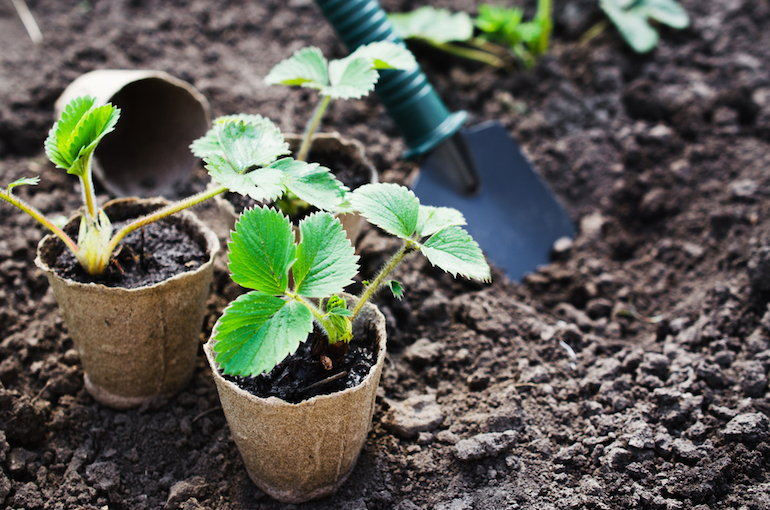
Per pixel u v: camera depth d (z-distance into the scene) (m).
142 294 0.70
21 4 0.99
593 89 0.97
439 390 0.77
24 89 0.90
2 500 0.70
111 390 0.74
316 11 1.02
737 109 0.93
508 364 0.78
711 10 1.01
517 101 0.97
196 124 0.84
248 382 0.68
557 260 0.88
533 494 0.71
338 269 0.66
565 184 0.92
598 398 0.76
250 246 0.66
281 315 0.65
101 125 0.68
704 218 0.87
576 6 1.03
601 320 0.82
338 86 0.73
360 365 0.70
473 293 0.83
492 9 0.98
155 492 0.72
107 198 0.84
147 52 0.96
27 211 0.69
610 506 0.71
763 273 0.80
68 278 0.71
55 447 0.73
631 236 0.88
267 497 0.71
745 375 0.76
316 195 0.68
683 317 0.81
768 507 0.70
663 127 0.93
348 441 0.69
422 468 0.73
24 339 0.77
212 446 0.73
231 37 0.99
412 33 0.96
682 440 0.73
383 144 0.92
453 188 0.89
